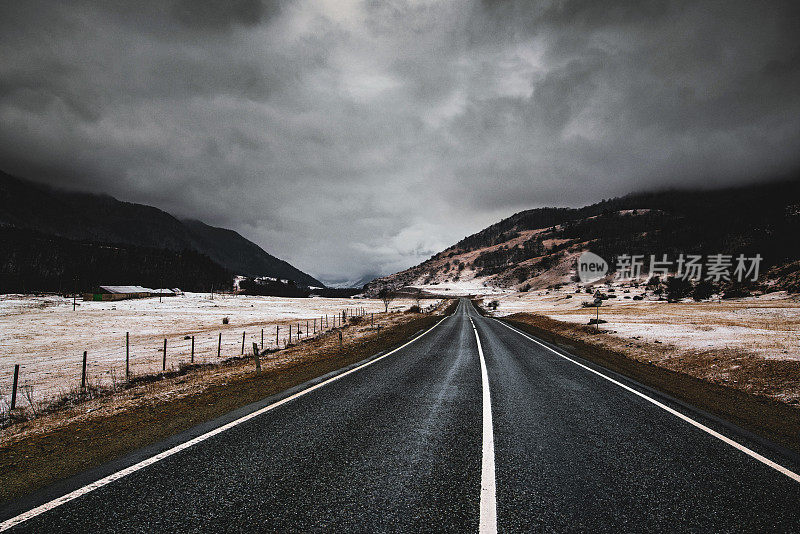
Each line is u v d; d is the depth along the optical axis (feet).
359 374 27.68
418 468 11.75
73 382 37.70
